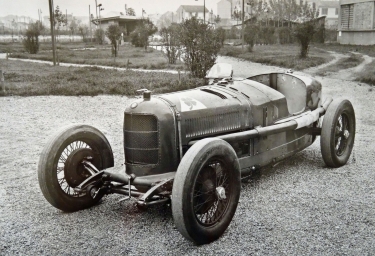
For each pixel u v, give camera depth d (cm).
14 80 1666
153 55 3384
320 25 4619
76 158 438
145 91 410
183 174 339
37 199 480
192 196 342
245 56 2794
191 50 1557
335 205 441
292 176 541
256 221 405
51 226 404
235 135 433
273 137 502
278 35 4566
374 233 375
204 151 352
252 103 477
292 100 591
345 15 4234
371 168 567
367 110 1002
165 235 381
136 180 392
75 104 1161
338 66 2114
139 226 401
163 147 397
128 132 404
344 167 576
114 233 386
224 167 381
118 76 1773
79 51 4162
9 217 428
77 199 435
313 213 421
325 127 547
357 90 1334
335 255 338
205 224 362
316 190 487
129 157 409
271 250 348
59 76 1806
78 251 352
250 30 4038
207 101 442
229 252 347
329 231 380
